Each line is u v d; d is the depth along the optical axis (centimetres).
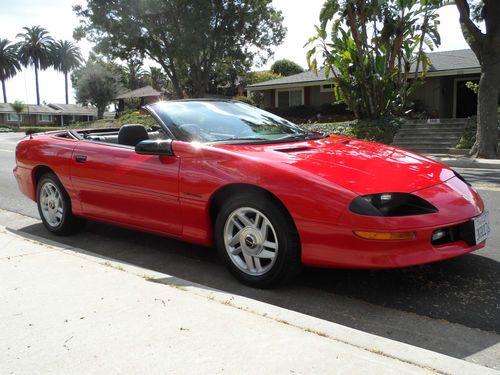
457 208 329
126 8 3064
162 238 500
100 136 557
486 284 358
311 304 331
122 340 253
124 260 434
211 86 4425
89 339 254
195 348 243
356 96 1889
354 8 1728
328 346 244
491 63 1339
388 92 1842
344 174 333
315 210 318
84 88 6731
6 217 621
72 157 472
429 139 1691
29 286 327
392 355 239
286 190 327
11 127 6284
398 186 327
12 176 1031
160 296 308
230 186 358
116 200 436
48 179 505
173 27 3078
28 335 260
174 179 385
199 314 281
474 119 1698
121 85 6894
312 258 327
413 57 1986
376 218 304
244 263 367
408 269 391
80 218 505
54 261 380
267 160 349
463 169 1195
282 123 483
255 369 223
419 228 307
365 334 259
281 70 5403
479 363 254
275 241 341
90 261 381
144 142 402
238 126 443
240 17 3209
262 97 3170
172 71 3309
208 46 3309
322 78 2586
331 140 436
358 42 1773
